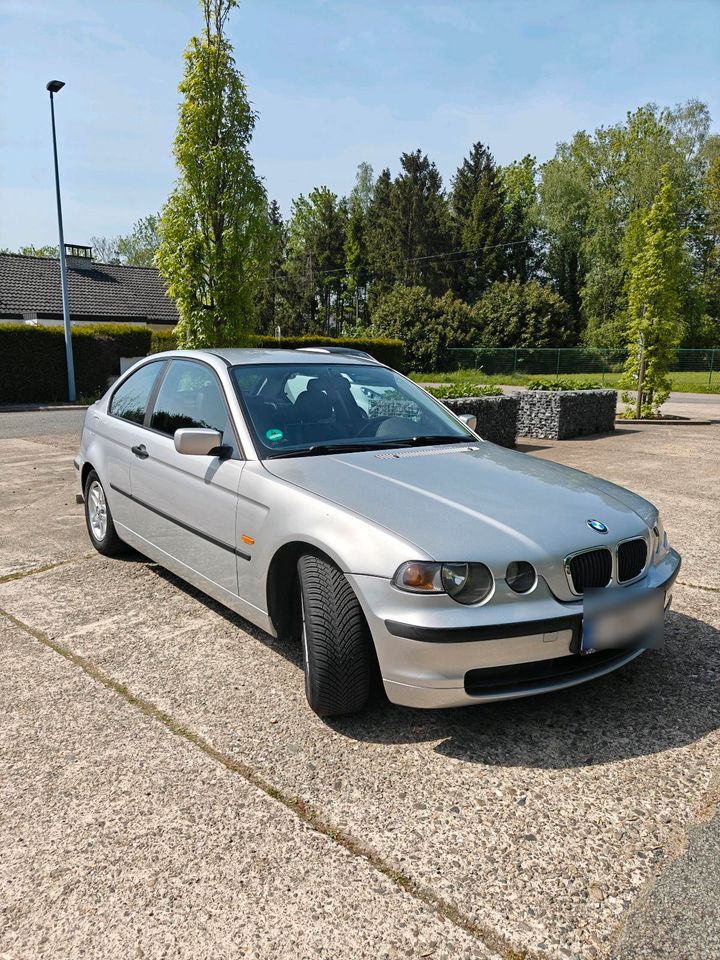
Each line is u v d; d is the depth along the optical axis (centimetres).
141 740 298
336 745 294
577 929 203
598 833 242
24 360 1872
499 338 4456
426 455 373
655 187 4850
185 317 1081
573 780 270
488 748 290
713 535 610
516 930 203
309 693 304
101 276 3070
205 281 1082
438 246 5694
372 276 6059
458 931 203
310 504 311
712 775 272
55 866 229
